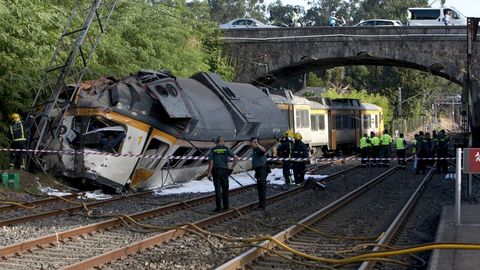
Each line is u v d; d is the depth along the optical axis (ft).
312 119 236.63
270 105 170.91
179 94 127.75
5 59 135.03
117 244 69.77
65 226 80.64
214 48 256.32
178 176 133.59
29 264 58.54
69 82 149.38
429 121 568.41
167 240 71.77
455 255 58.23
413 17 281.54
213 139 135.33
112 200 105.81
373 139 205.77
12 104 136.36
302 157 144.87
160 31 203.72
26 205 97.19
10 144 134.00
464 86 182.19
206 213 96.17
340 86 624.18
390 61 257.55
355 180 158.81
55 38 148.87
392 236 74.59
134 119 119.14
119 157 117.70
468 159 77.97
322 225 86.74
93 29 164.76
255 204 104.83
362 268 55.11
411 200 106.52
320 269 59.16
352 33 250.98
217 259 62.49
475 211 89.86
